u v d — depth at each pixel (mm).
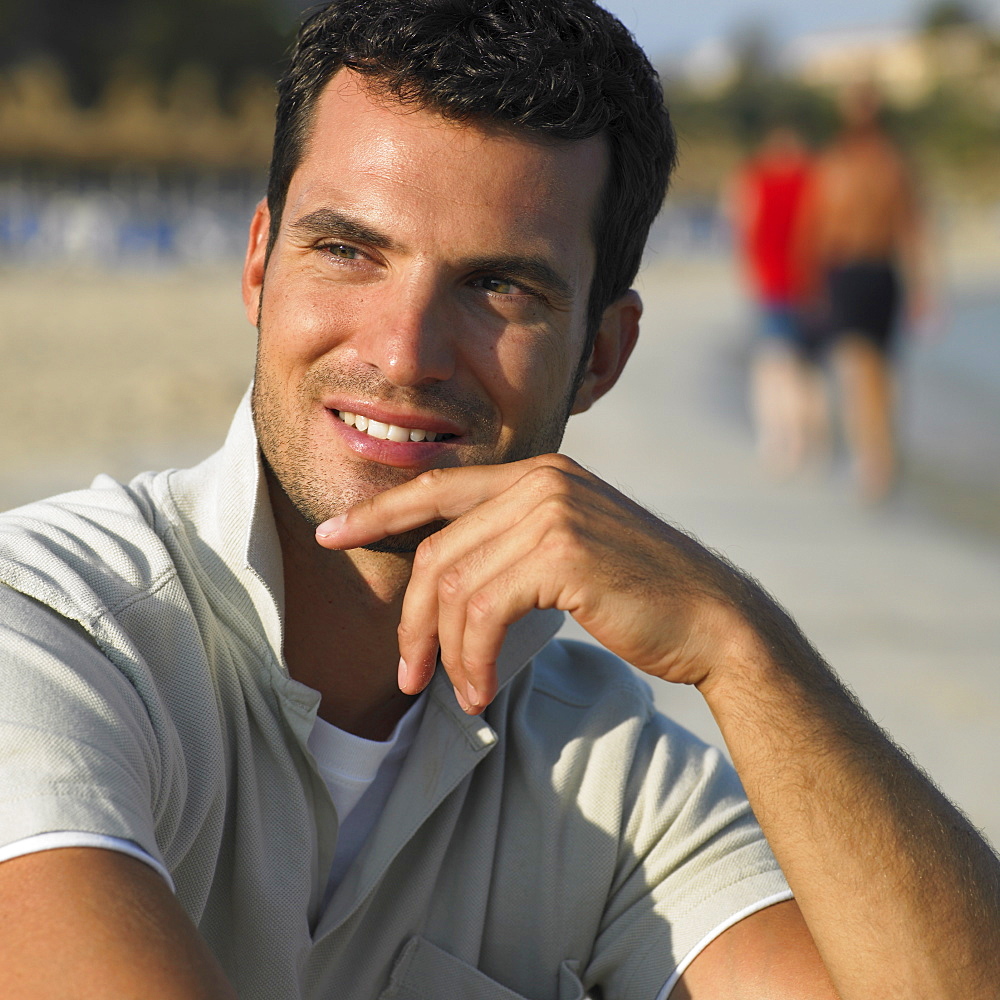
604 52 1519
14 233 27547
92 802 1026
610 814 1538
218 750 1328
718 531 6727
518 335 1479
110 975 937
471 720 1486
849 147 8234
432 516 1398
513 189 1438
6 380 10125
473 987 1470
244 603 1421
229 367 11961
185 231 30422
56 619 1223
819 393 9602
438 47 1422
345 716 1545
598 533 1367
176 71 50375
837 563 6203
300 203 1475
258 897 1354
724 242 46000
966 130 94938
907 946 1297
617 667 1674
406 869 1473
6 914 957
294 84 1529
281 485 1485
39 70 45875
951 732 3992
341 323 1441
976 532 7227
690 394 13430
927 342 23812
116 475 6812
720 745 3607
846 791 1338
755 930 1513
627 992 1559
